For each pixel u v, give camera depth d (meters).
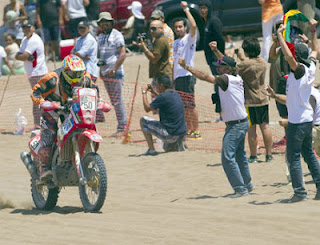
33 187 22.80
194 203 22.42
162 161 30.75
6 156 33.94
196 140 34.81
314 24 22.53
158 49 34.72
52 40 53.72
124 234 17.84
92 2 51.31
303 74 20.56
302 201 21.25
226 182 25.91
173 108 32.00
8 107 45.16
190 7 48.47
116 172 29.27
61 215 20.97
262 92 28.12
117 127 37.12
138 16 51.72
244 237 17.06
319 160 28.38
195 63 48.44
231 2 49.59
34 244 17.11
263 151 31.00
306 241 16.42
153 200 23.50
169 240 17.00
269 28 39.31
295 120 20.86
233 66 22.67
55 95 20.86
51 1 53.00
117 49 36.62
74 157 20.94
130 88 45.97
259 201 21.89
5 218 20.86
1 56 43.44
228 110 22.58
